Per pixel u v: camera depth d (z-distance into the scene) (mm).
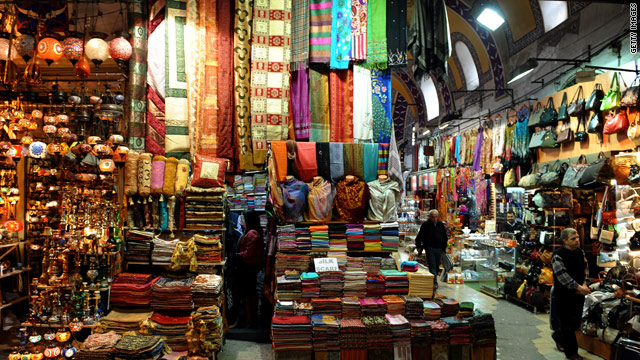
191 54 4758
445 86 14828
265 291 5035
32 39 3959
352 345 3910
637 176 5102
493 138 10500
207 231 4551
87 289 4188
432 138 15758
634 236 4590
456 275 8625
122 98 4266
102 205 4418
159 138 4699
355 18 4965
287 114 4895
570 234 4402
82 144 4234
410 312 4168
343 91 5023
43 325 4102
